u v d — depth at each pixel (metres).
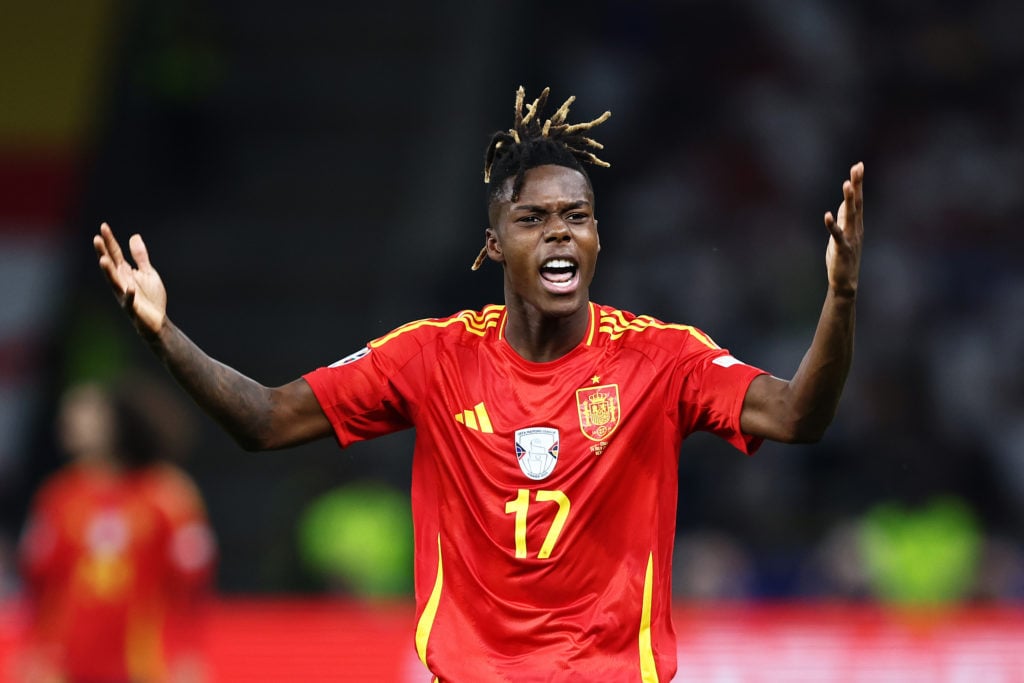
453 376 14.05
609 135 59.03
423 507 14.16
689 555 39.38
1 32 53.41
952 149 58.38
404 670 25.02
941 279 53.78
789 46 60.53
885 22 62.16
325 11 62.22
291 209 56.16
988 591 39.28
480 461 13.74
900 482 44.69
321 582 38.78
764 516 42.94
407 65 60.44
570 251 13.46
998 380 50.03
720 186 56.75
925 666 24.58
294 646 25.64
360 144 58.06
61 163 52.12
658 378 13.84
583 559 13.55
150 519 26.77
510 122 58.34
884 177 57.88
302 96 59.72
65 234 51.38
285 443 13.92
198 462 48.31
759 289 51.81
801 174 57.28
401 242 54.09
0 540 39.09
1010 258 54.56
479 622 13.66
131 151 54.88
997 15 62.00
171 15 56.34
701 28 61.38
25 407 48.56
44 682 26.61
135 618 26.58
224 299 53.31
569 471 13.59
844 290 12.56
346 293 53.19
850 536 39.03
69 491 27.22
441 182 55.69
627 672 13.41
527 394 13.84
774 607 29.06
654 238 54.97
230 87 59.91
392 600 37.84
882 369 49.03
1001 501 45.84
